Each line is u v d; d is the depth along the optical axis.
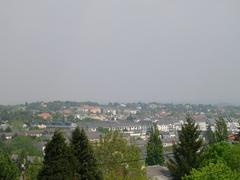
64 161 42.50
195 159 63.69
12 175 49.84
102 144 50.84
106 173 49.56
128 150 51.09
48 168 42.44
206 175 41.28
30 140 160.62
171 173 66.44
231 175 41.88
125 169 50.34
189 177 43.00
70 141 45.28
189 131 64.94
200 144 64.69
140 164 51.09
